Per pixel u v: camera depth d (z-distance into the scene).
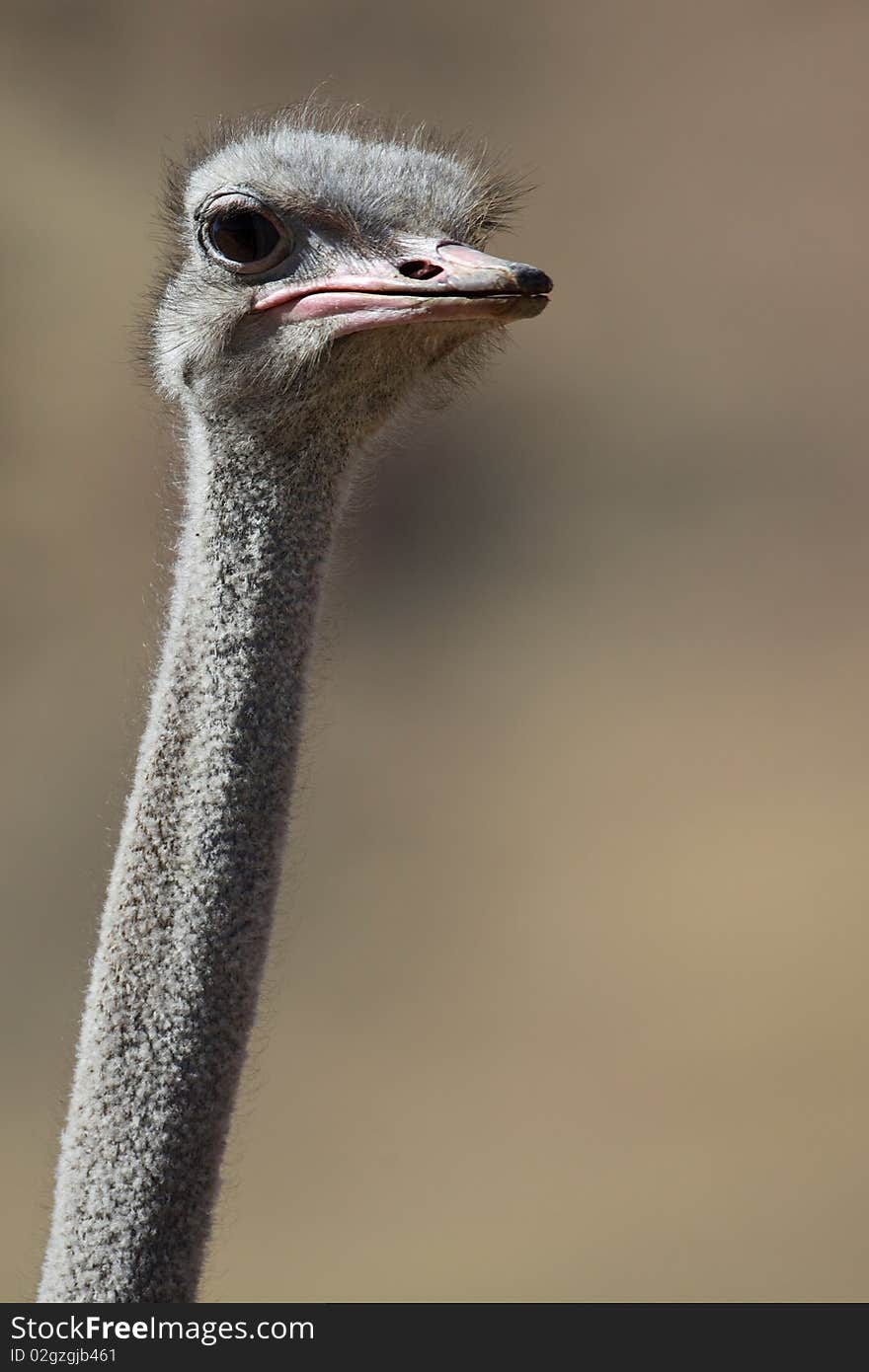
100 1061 9.60
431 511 21.44
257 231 9.73
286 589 9.70
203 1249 9.60
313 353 9.70
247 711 9.66
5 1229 11.59
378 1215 12.52
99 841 15.03
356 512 9.77
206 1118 9.60
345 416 9.72
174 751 9.65
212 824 9.63
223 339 9.72
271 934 9.63
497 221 9.85
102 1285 9.59
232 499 9.71
